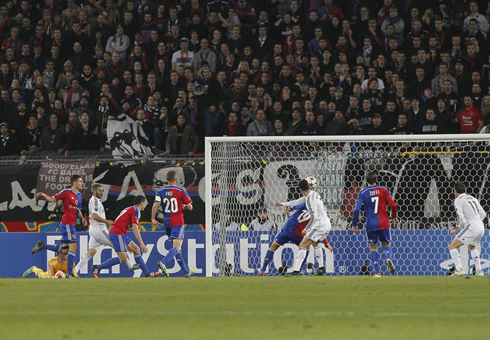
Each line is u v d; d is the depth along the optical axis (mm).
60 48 69812
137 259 46125
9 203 54750
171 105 63500
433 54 64125
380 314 20406
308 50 67125
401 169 50875
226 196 49938
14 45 71688
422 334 16453
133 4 71438
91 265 49688
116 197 54375
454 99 60250
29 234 50125
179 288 29875
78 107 64062
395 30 66875
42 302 24141
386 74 62469
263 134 60219
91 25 72125
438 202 50781
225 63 67250
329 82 63094
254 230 49219
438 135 47438
